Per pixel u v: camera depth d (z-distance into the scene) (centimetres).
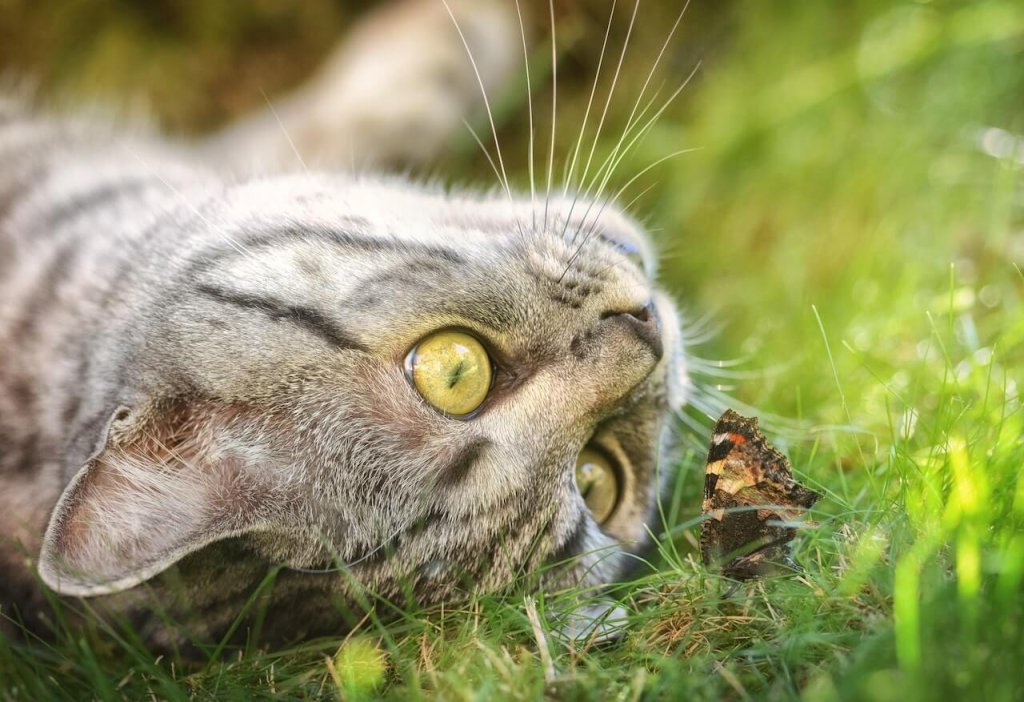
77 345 49
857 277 56
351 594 45
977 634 41
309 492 45
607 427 47
